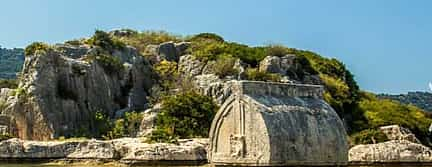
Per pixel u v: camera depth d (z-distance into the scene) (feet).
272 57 471.21
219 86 431.84
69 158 293.02
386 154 297.94
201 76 464.65
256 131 151.94
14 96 412.16
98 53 474.90
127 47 508.12
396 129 377.91
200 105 366.43
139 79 491.72
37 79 411.75
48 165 281.13
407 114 462.60
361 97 499.51
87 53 467.93
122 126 384.47
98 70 454.40
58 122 407.44
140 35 586.86
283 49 498.28
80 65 440.04
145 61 514.27
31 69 417.28
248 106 154.51
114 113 453.17
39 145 299.38
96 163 285.64
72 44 481.87
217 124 163.94
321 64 508.94
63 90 423.64
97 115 415.23
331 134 163.84
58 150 296.71
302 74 470.80
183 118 355.36
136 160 275.59
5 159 297.12
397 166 298.15
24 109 402.72
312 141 157.69
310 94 170.09
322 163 159.53
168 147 279.69
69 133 407.03
